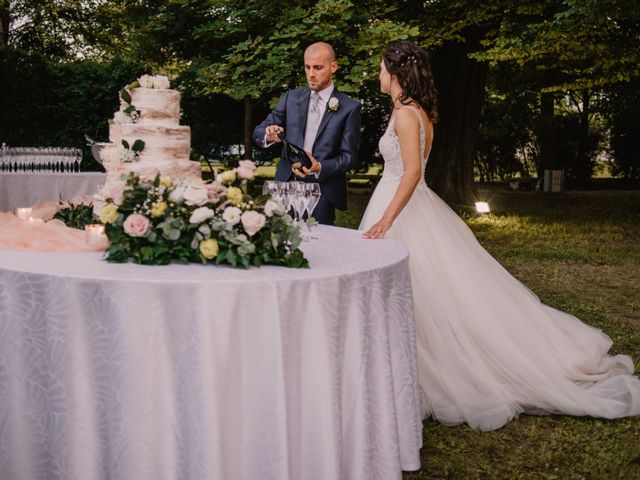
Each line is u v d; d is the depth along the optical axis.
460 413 3.45
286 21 7.83
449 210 3.83
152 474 2.15
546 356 3.68
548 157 21.12
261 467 2.19
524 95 20.91
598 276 7.23
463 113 14.39
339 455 2.26
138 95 3.27
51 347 2.18
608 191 21.36
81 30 22.20
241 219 2.35
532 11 11.27
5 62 13.77
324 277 2.25
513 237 10.16
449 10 11.90
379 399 2.42
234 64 8.11
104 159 3.12
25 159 6.74
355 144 4.46
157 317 2.11
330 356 2.25
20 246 2.61
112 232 2.41
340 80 7.54
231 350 2.13
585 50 11.38
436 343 3.54
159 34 13.08
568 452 3.12
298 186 2.91
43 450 2.26
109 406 2.15
